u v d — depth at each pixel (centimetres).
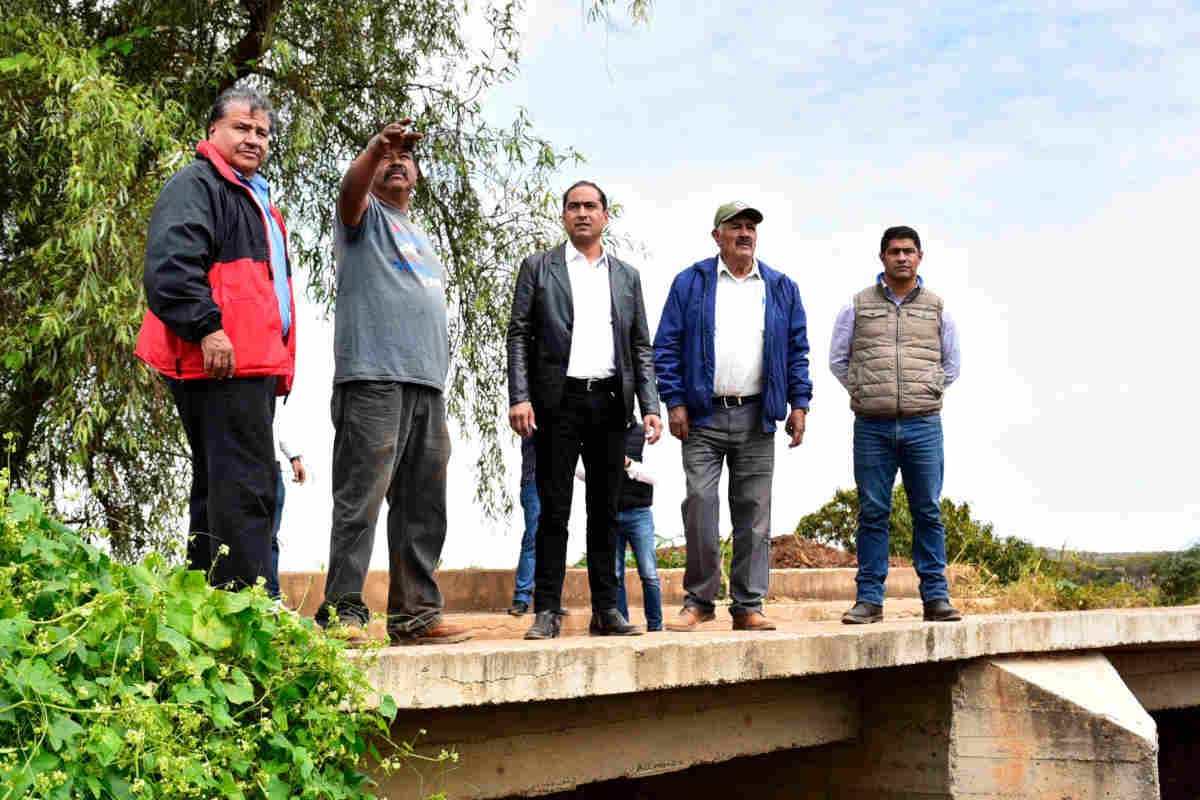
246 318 361
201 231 354
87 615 262
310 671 303
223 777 271
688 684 415
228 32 832
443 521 441
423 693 331
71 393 619
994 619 566
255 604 294
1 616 258
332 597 402
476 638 718
